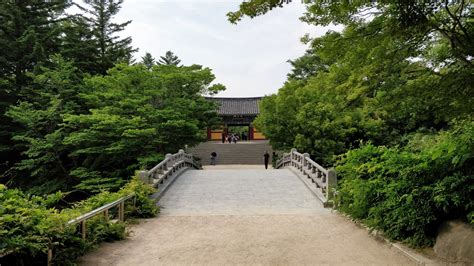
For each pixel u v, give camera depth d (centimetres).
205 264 664
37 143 2091
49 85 2264
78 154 2227
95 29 2986
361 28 566
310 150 2331
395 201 766
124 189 1158
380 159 929
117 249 759
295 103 2495
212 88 2606
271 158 3944
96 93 2256
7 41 2356
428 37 593
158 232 930
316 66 3603
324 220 1066
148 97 2189
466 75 541
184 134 2388
